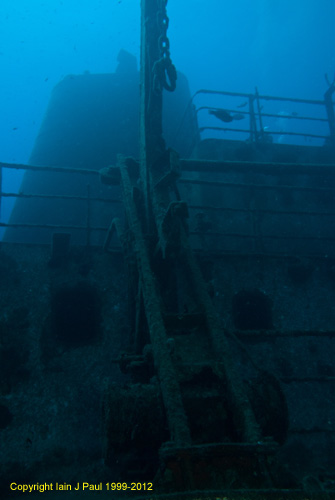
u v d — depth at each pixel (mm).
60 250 5066
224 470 1781
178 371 2652
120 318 5090
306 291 5684
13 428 4082
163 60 3344
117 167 4996
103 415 2709
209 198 7664
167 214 3303
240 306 5480
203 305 3240
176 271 3850
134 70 13805
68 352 4727
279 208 7828
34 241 10477
